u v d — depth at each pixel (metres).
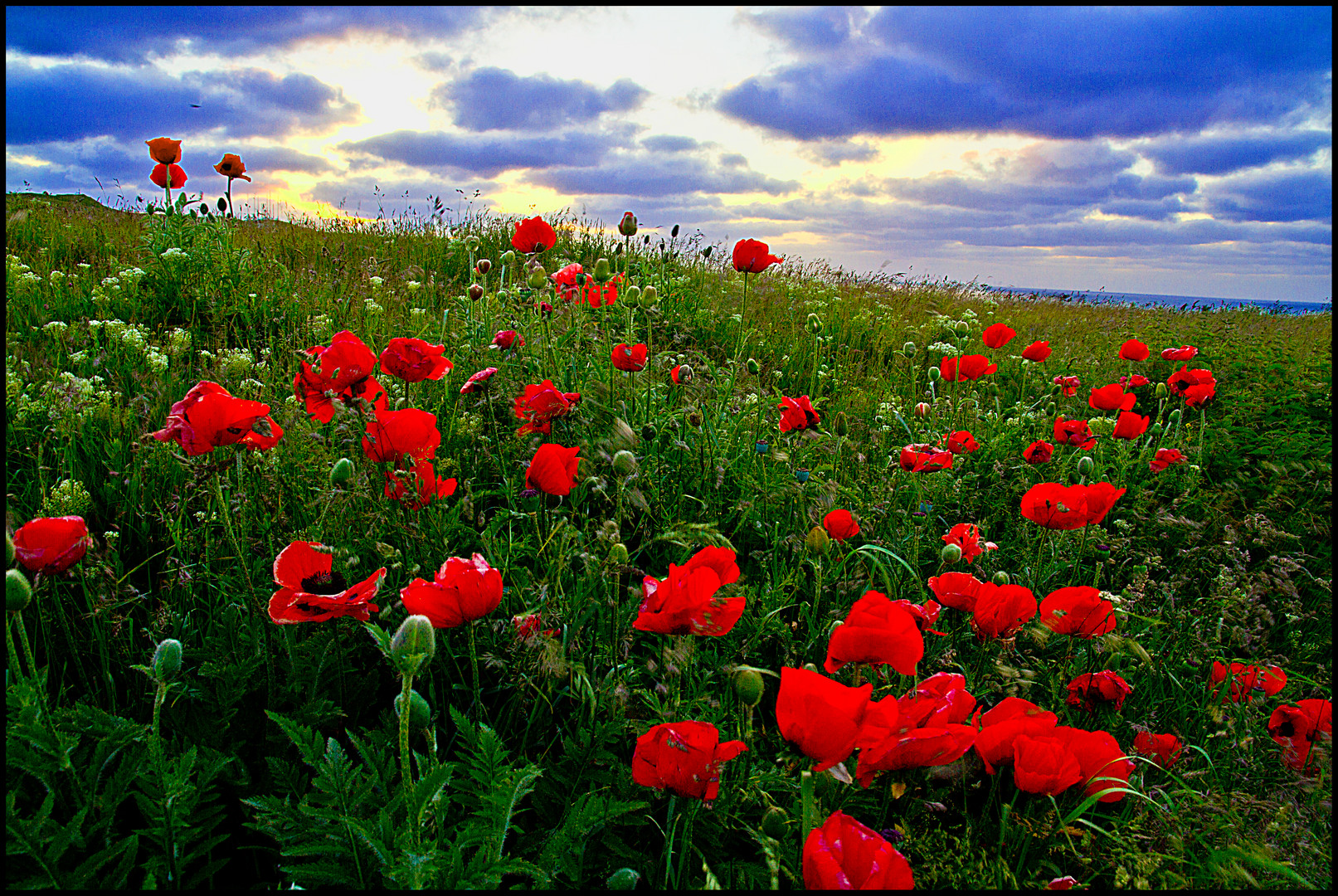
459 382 3.83
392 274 6.86
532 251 4.26
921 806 1.66
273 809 1.38
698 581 1.42
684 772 1.30
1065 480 3.95
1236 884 1.46
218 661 1.77
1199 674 2.51
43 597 1.91
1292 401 5.42
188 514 2.33
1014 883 1.46
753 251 3.87
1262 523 3.17
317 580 1.65
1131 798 1.82
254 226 8.12
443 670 1.92
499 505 2.92
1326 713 2.01
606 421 3.31
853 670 1.65
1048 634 2.15
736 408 3.95
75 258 6.20
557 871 1.37
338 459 2.62
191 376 3.62
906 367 6.56
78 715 1.41
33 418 2.79
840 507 3.00
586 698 1.75
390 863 1.18
